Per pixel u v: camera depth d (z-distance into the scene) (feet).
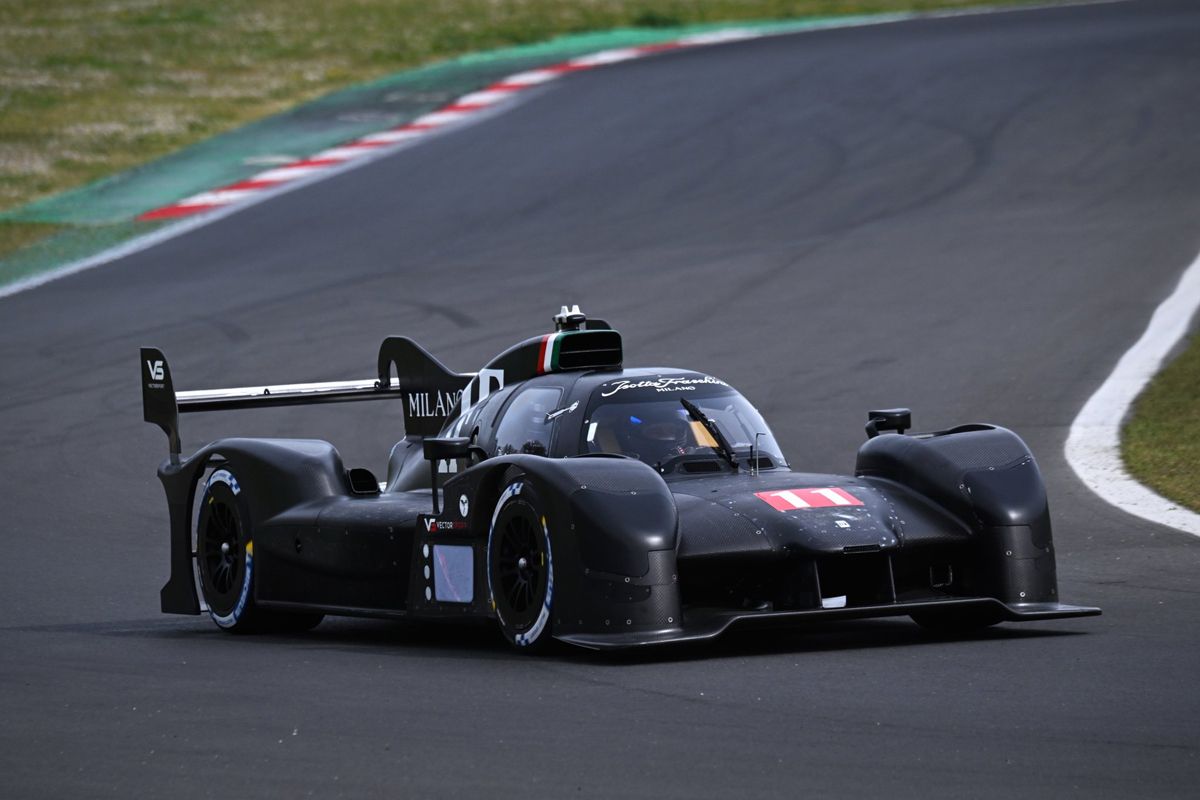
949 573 84.43
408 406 113.70
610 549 76.13
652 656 78.07
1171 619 85.40
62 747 61.98
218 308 250.16
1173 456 139.03
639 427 88.48
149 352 109.29
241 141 397.60
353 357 210.18
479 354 204.95
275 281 267.18
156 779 56.59
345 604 92.99
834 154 327.67
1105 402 163.22
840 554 78.18
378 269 269.64
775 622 75.51
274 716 66.39
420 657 81.82
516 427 92.84
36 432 185.98
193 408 108.88
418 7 579.89
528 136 370.94
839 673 72.08
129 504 151.43
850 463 147.13
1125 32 431.84
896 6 549.54
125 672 79.97
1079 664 72.64
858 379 182.91
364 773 56.34
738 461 88.69
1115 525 118.93
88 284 277.64
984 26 472.85
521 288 246.06
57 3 598.75
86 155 390.63
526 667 76.13
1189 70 370.73
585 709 65.46
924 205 282.56
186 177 363.56
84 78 476.13
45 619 104.42
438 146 370.12
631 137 359.05
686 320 219.20
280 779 55.98
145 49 515.09
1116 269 227.81
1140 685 67.36
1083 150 311.27
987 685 68.23
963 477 83.82
